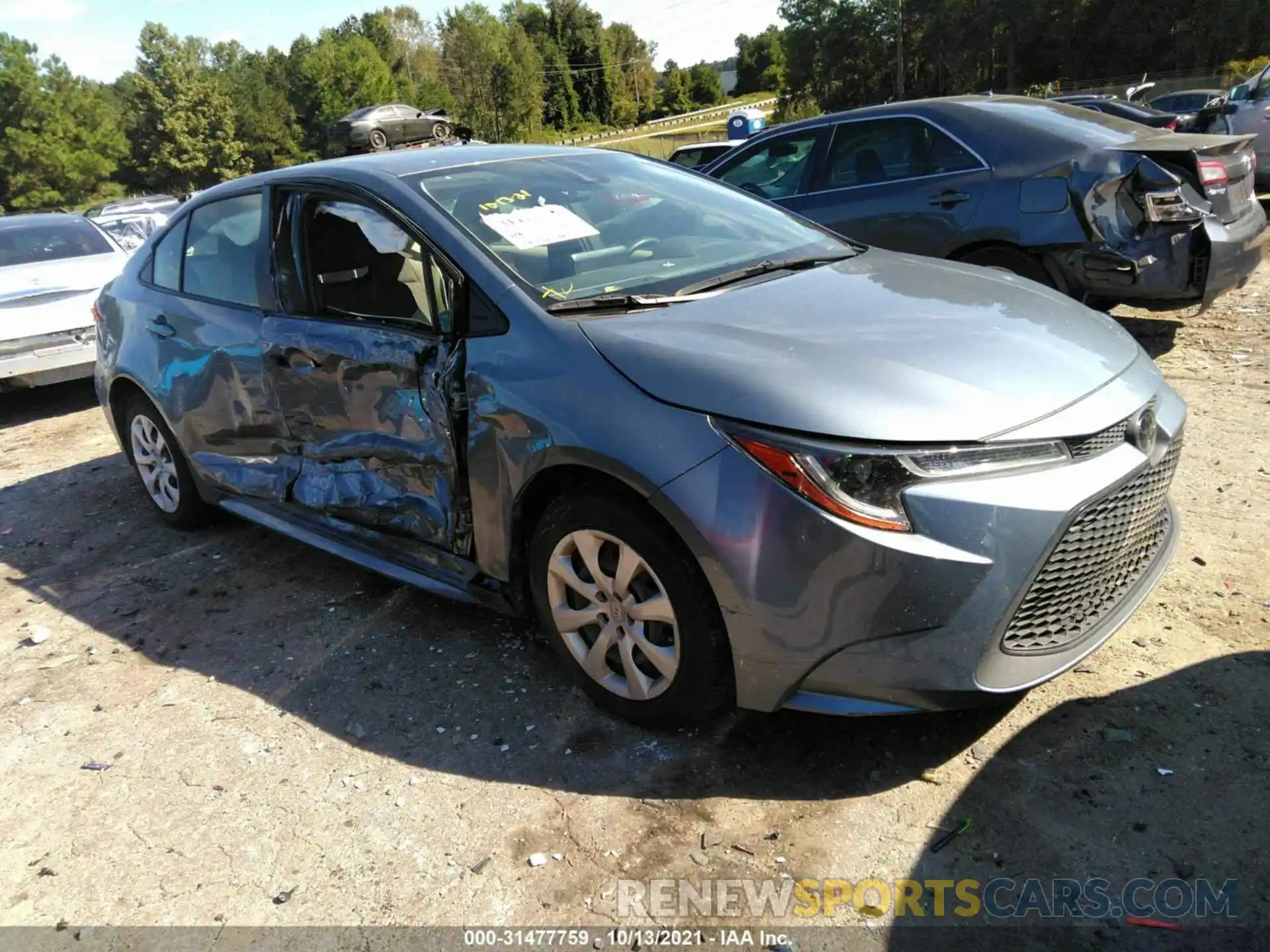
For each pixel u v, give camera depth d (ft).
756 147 22.66
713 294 9.62
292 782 8.96
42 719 10.47
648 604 8.41
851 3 192.75
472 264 9.66
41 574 14.44
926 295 9.67
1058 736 8.47
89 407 25.39
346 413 10.89
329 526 11.85
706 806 8.09
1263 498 12.60
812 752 8.61
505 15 380.78
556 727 9.33
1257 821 7.31
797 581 7.36
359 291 10.84
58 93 253.03
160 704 10.52
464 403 9.43
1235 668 9.11
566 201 11.30
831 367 7.87
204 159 260.01
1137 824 7.40
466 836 8.04
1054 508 7.34
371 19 356.59
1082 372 8.29
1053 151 17.70
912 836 7.54
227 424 12.82
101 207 73.41
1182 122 39.32
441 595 10.43
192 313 13.34
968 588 7.16
